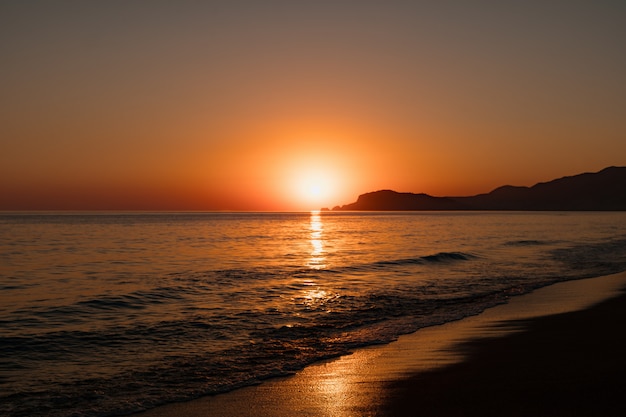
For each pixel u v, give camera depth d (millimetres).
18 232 80312
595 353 11352
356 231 89062
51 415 8477
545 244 52531
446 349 12320
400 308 18250
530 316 16234
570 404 8141
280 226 115750
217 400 9039
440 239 63125
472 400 8523
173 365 11359
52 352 12484
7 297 20594
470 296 20766
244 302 19344
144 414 8461
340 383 9828
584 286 23156
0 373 10797
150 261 35906
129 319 16297
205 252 43906
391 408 8328
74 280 25750
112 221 147125
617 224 114812
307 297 20500
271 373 10625
